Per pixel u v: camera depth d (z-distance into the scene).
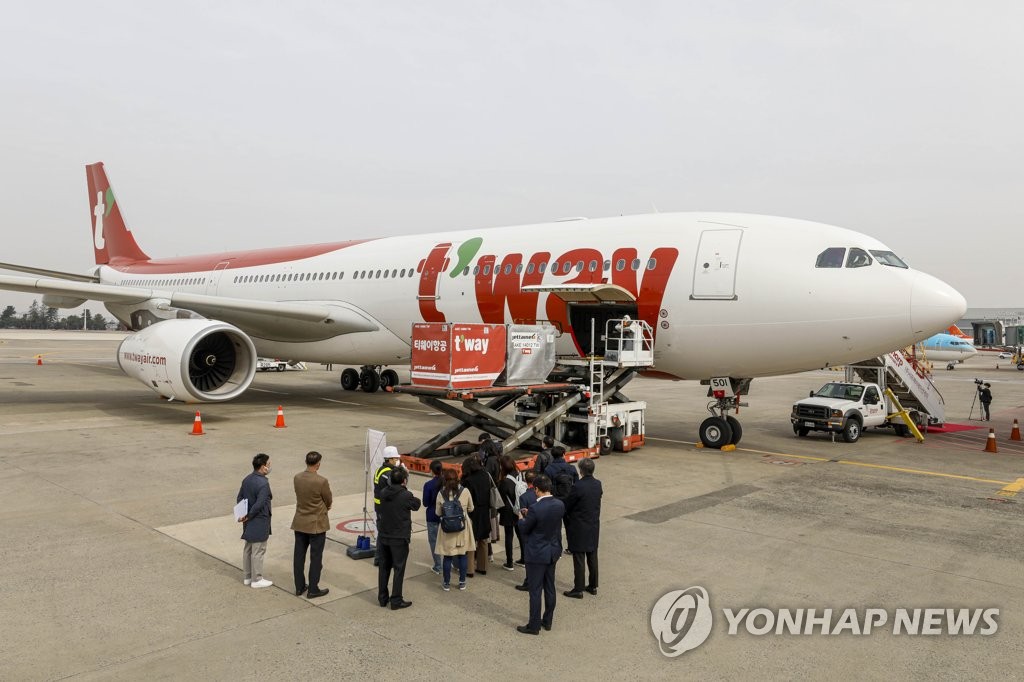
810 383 38.38
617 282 15.77
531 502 7.43
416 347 12.20
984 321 86.62
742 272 14.38
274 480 11.61
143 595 6.73
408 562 7.92
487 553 7.56
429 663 5.47
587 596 6.93
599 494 6.88
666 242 15.48
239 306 19.62
